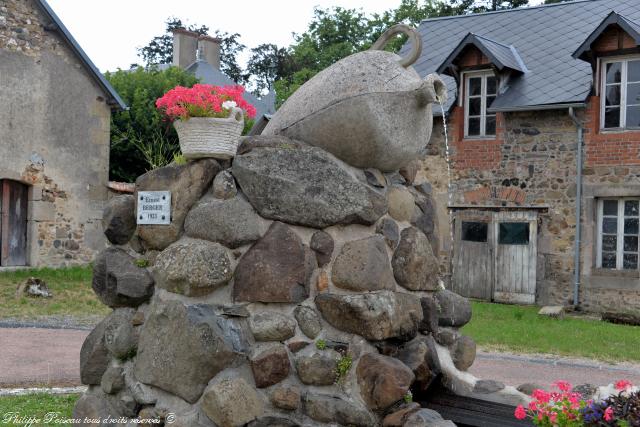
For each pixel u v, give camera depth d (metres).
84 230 16.16
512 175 14.74
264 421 3.99
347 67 4.43
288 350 4.10
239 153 4.32
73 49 15.87
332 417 3.99
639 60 13.68
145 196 4.42
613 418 3.38
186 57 28.38
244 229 4.13
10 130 15.06
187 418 3.98
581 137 13.99
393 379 3.92
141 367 4.30
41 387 6.09
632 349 9.36
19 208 15.46
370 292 4.14
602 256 14.09
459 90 15.33
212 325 3.99
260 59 42.09
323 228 4.20
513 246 14.77
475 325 11.01
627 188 13.61
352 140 4.31
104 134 16.47
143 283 4.39
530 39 16.16
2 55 14.93
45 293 11.80
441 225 15.43
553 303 14.34
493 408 4.35
